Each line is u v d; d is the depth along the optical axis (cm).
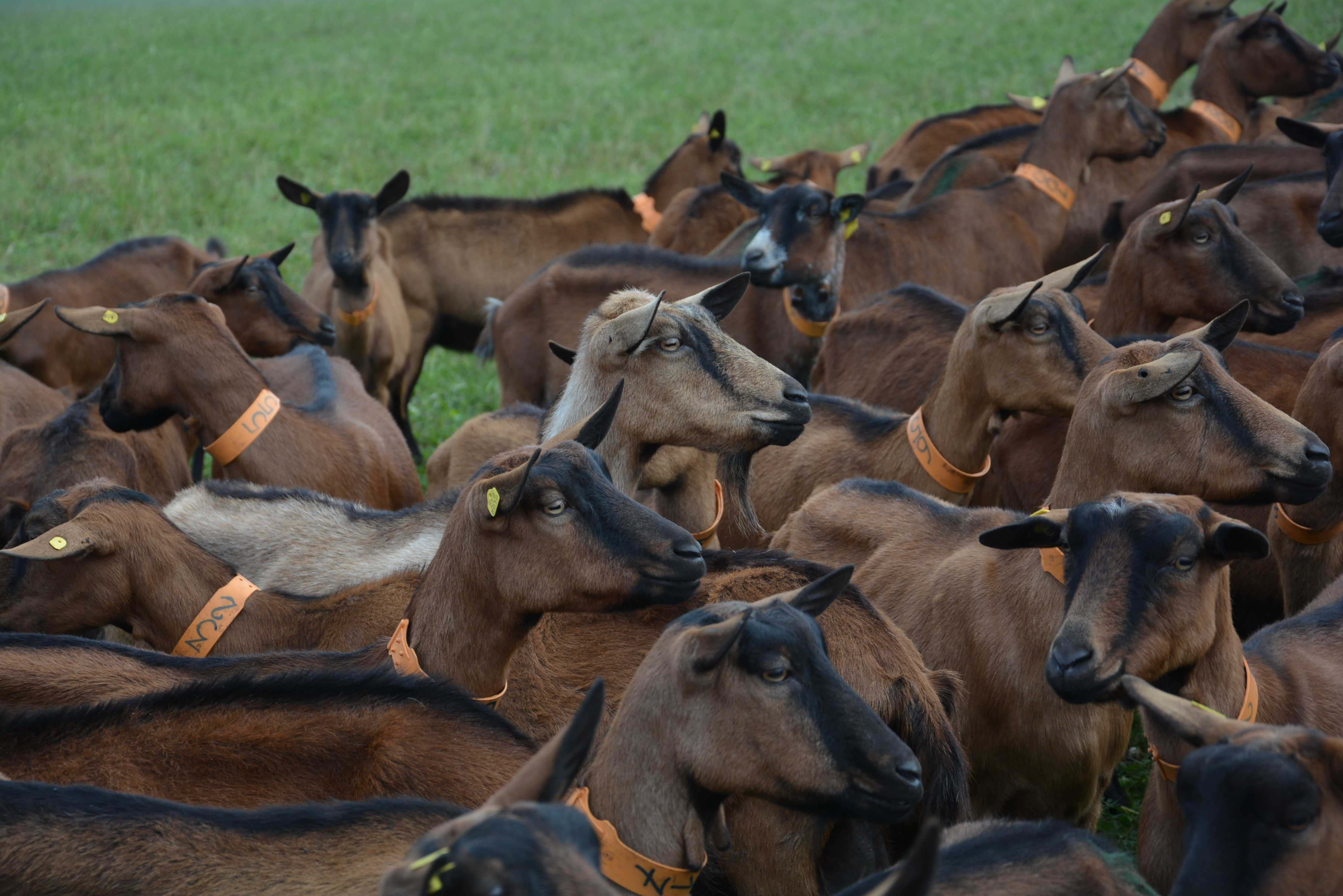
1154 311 1073
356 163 2822
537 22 5634
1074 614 589
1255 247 1023
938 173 1714
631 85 3753
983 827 549
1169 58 1959
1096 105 1455
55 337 1505
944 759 646
